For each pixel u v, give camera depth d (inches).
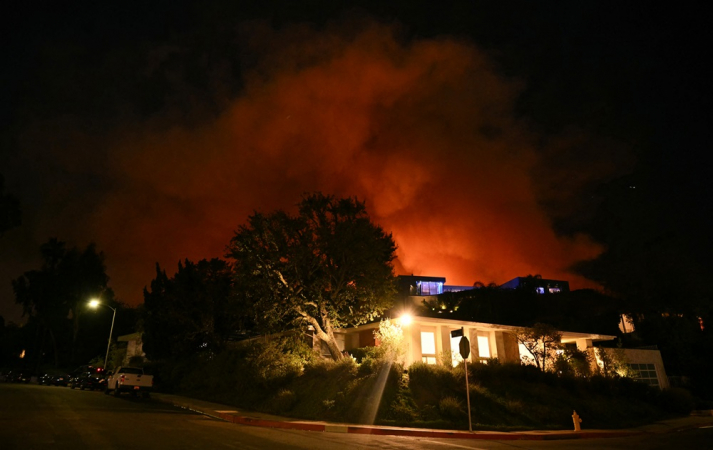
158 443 426.0
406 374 813.2
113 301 2689.5
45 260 2596.0
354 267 952.3
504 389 860.6
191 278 1400.1
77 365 2511.1
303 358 961.5
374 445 490.0
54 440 418.3
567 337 1208.2
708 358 1514.5
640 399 1042.1
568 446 542.0
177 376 1283.2
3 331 3467.0
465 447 504.4
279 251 932.6
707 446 550.9
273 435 535.8
